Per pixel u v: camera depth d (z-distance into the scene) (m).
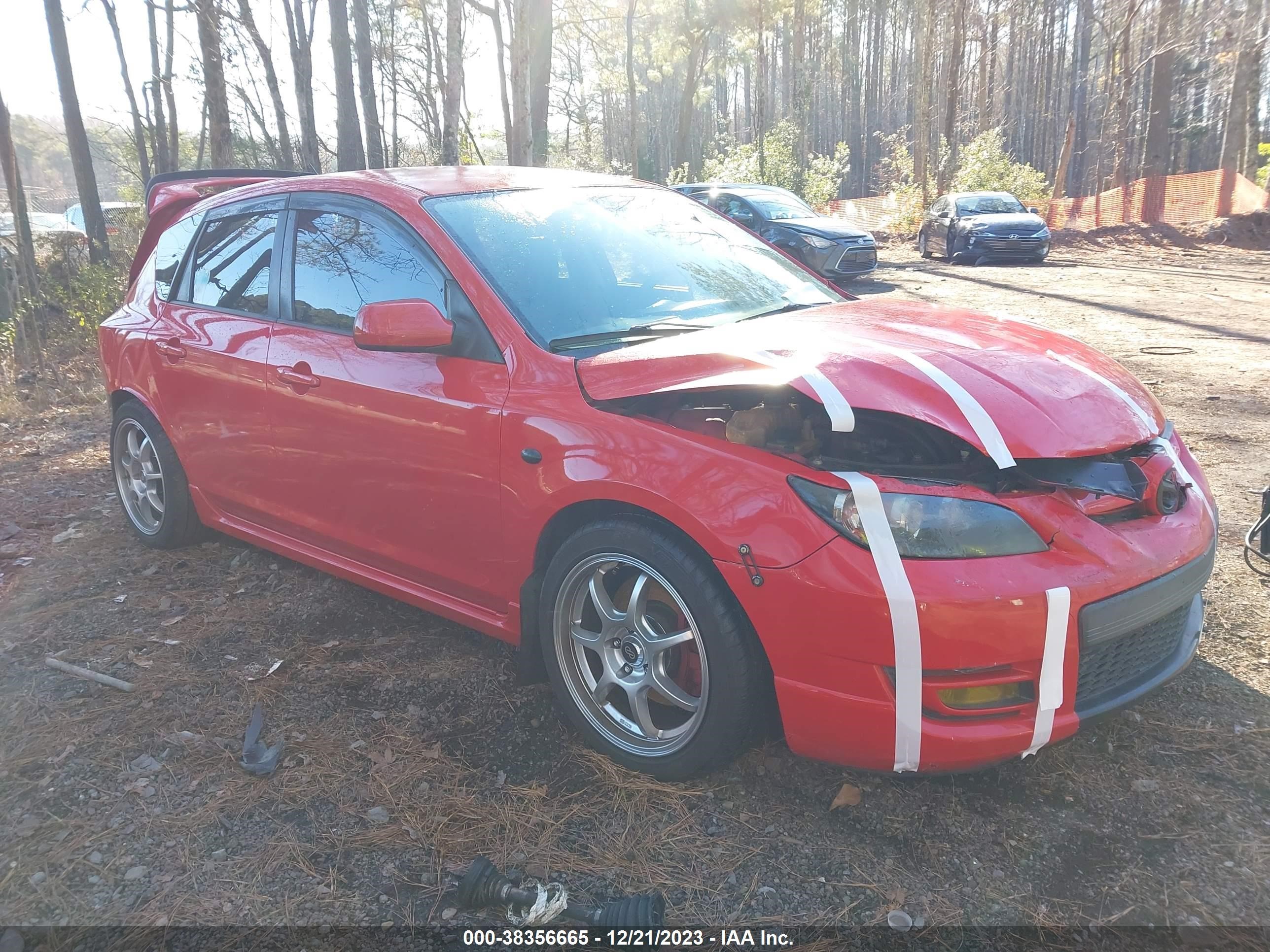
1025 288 14.77
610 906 2.32
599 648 2.92
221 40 16.98
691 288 3.59
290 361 3.73
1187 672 3.34
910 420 2.56
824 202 32.50
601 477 2.74
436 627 3.91
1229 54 26.55
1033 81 66.81
